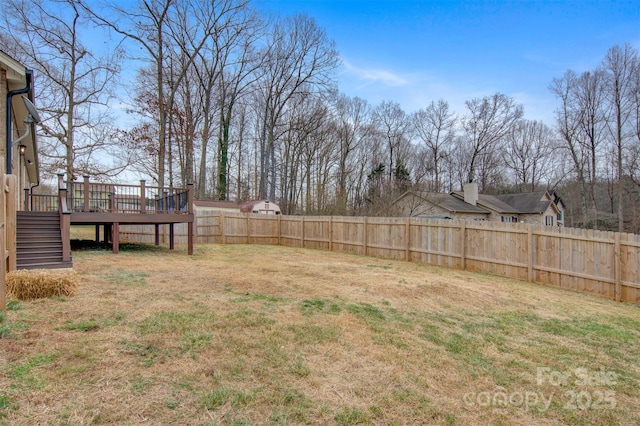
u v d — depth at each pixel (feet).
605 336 15.07
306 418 7.77
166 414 7.48
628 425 8.43
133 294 16.70
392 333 13.62
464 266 32.14
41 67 55.06
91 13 56.08
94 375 8.81
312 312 15.53
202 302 15.97
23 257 23.09
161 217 33.88
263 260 32.86
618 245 22.56
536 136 120.88
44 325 11.80
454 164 122.93
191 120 69.21
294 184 102.06
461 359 11.67
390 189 75.46
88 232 59.98
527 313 18.04
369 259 37.58
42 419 6.97
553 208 91.71
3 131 25.75
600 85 83.87
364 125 112.47
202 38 67.00
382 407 8.45
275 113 89.86
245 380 9.19
